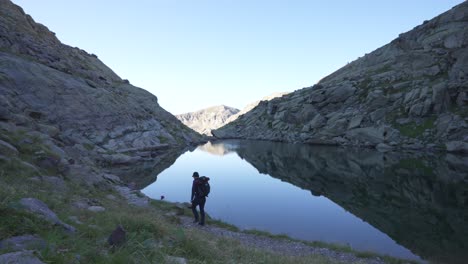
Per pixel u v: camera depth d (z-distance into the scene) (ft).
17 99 124.16
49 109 140.36
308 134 310.04
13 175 43.27
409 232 58.90
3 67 134.51
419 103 225.56
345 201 85.56
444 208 74.43
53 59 191.52
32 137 69.62
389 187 100.32
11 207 20.66
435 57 277.23
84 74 221.25
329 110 322.34
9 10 211.82
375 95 274.36
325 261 38.65
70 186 54.19
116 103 205.16
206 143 360.48
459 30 279.90
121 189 78.07
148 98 345.51
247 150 258.57
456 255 47.01
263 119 442.50
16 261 14.01
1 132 61.57
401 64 311.47
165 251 24.44
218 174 138.21
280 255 37.55
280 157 202.90
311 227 62.44
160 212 58.75
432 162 144.36
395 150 201.57
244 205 81.51
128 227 30.73
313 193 97.40
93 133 159.94
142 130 215.31
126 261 18.62
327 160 176.04
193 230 44.73
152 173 129.29
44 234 19.56
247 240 48.65
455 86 209.36
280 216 70.74
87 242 21.15
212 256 27.68
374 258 44.42
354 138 251.39
